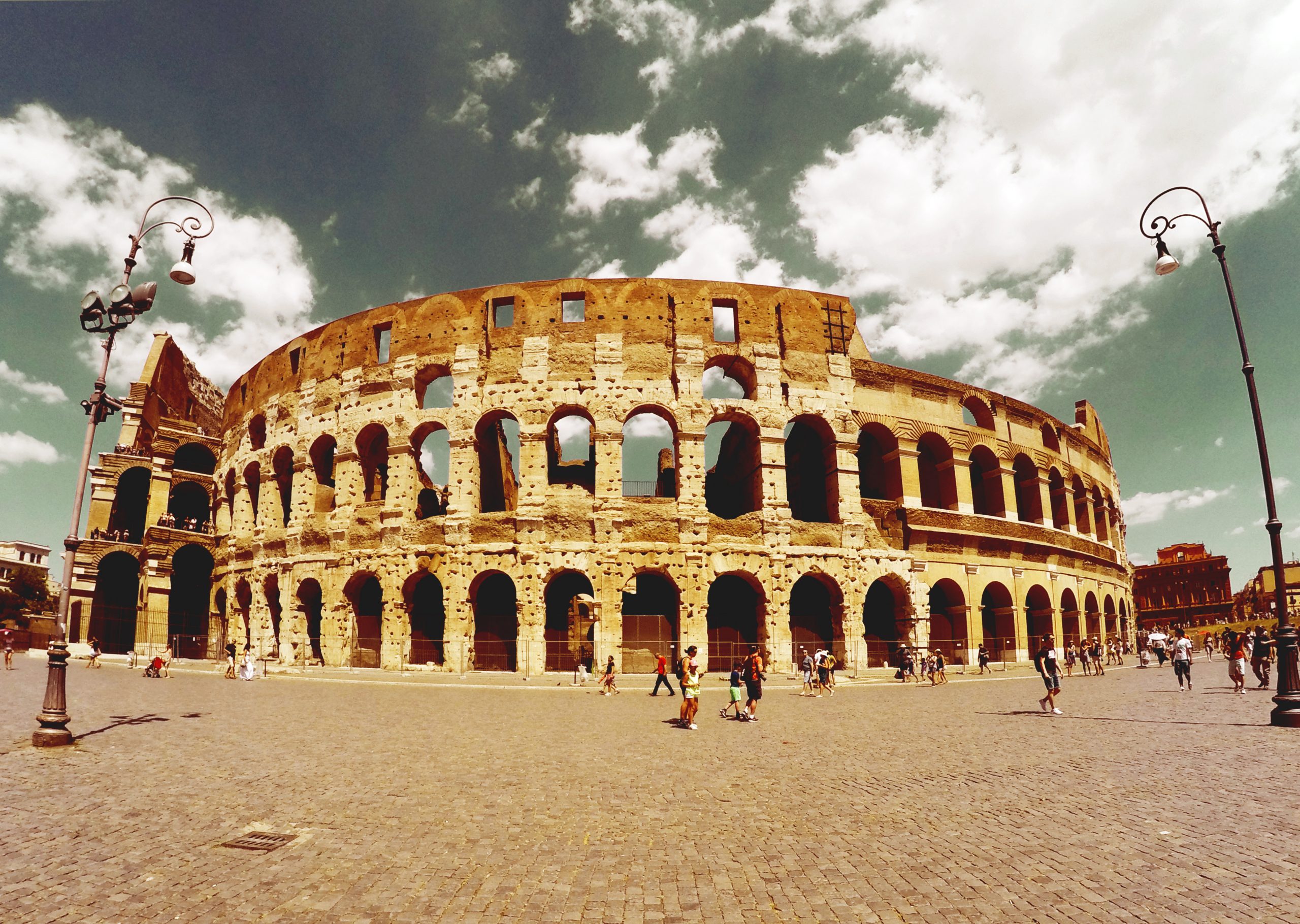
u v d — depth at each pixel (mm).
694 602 48406
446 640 49031
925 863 10133
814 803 13609
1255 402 24250
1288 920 8000
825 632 53469
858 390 55250
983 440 59938
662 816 12727
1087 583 66875
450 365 53312
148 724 22578
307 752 18531
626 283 53312
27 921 8133
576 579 54594
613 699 35250
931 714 27703
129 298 21359
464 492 50656
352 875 9797
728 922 8328
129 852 10461
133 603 73375
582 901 8969
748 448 57438
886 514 54094
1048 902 8656
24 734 19797
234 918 8375
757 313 54094
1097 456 75188
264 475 59469
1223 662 61438
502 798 13977
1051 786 14430
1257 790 13664
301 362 59719
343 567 52875
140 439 73562
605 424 50656
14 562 131625
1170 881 9195
